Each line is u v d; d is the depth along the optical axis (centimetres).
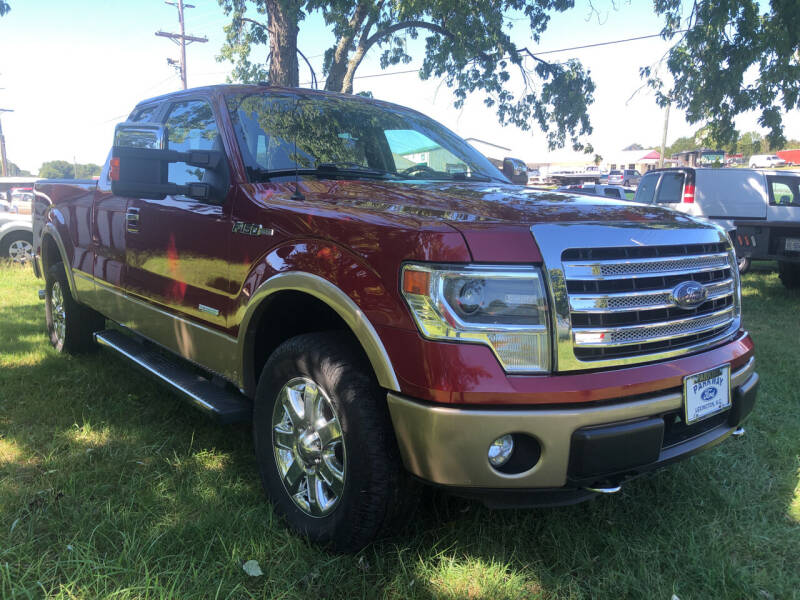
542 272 203
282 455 255
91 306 434
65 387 417
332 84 1140
